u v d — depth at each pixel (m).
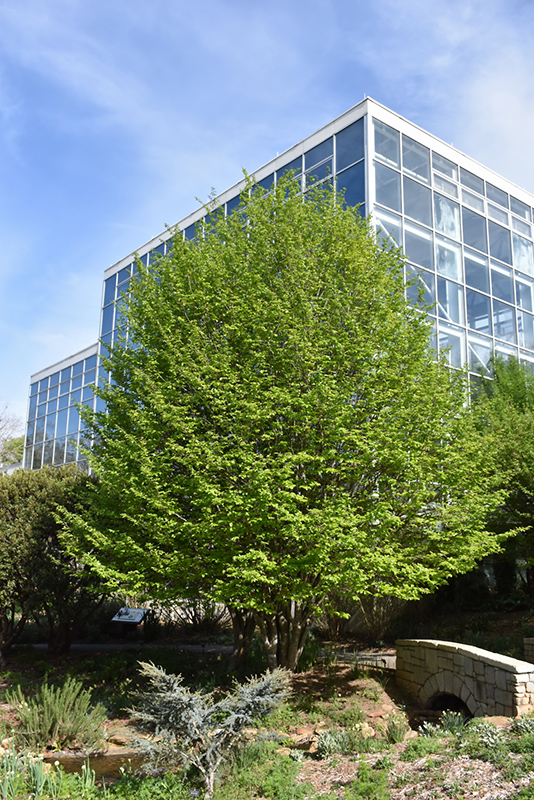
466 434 11.88
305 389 11.09
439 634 15.45
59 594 15.10
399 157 19.69
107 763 8.70
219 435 11.07
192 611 19.56
